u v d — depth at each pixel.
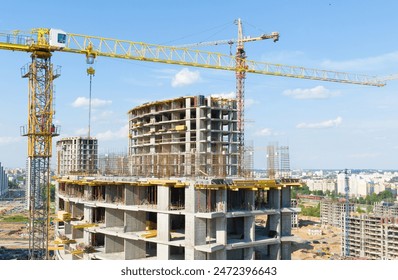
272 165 60.59
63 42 81.88
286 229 58.91
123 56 107.25
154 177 61.50
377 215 153.50
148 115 109.44
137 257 56.19
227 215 50.16
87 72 91.44
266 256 58.50
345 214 160.25
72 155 169.25
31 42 81.75
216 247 48.38
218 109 102.94
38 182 81.56
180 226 61.00
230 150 104.19
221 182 50.25
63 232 81.56
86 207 66.44
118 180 59.06
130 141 126.56
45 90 82.06
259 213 53.97
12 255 131.00
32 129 80.56
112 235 58.22
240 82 138.88
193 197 48.88
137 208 54.66
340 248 159.62
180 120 101.38
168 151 104.69
